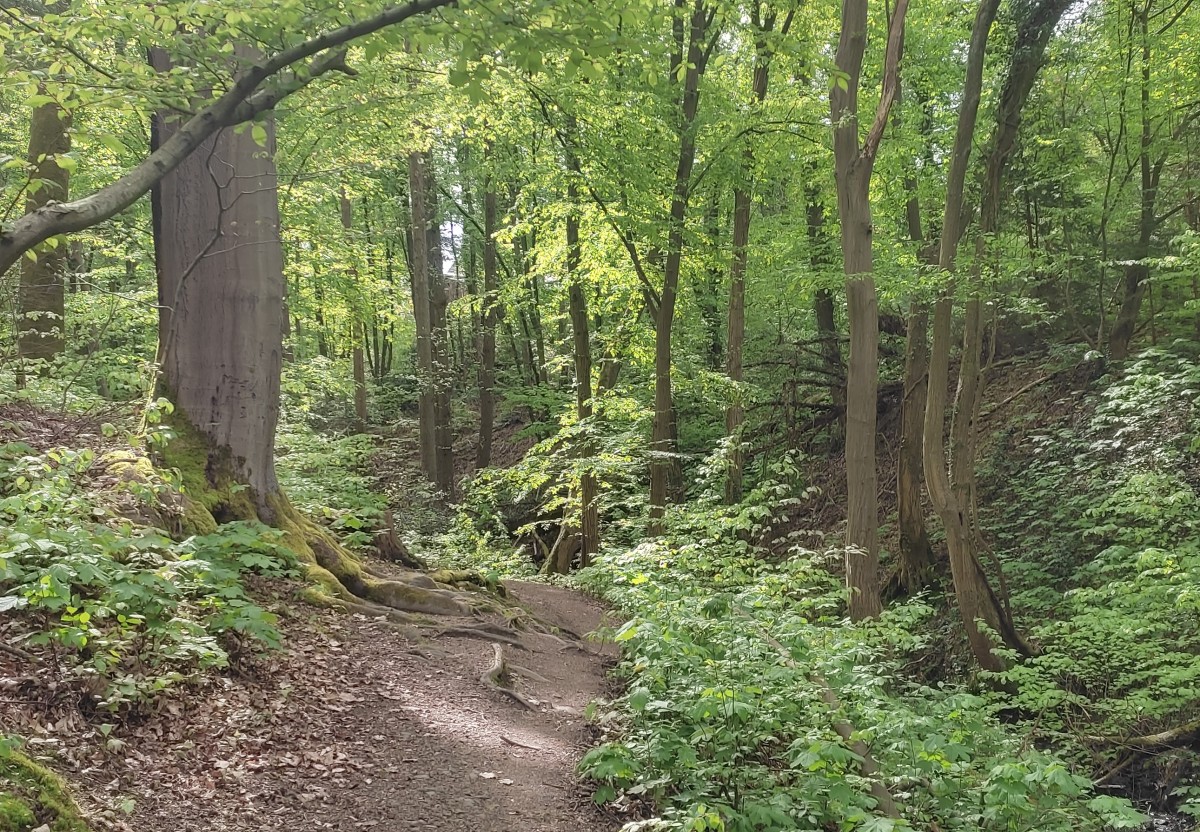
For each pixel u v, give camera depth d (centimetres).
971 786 516
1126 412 1197
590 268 1411
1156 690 792
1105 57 1273
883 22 1280
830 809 430
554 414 1772
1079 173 1345
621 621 905
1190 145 1359
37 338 1003
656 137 1134
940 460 966
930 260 1315
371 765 441
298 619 594
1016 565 1152
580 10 296
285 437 1302
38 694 374
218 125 270
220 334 691
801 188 1535
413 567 855
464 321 2602
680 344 1655
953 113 1309
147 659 433
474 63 326
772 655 525
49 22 296
